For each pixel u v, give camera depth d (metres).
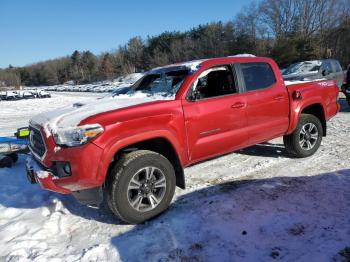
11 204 4.82
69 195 5.00
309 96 5.96
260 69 5.42
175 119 4.28
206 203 4.46
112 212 4.05
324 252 3.28
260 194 4.61
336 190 4.55
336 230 3.62
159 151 4.50
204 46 65.31
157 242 3.67
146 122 4.03
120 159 3.97
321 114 6.37
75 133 3.71
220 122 4.74
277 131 5.55
